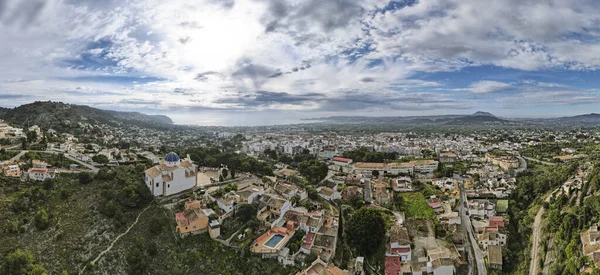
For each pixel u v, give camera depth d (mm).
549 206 173875
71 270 116562
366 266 138375
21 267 110625
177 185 164625
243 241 133250
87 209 140375
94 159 194625
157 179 157750
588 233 131000
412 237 155500
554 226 152750
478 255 149750
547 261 138375
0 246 119312
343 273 120750
